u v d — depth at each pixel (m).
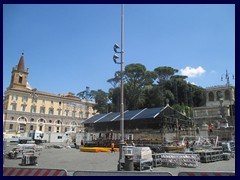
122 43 15.55
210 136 36.50
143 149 15.36
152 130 37.50
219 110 67.38
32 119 104.12
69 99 117.62
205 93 93.88
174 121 39.22
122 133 14.20
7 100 99.75
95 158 23.52
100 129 43.59
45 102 109.69
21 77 110.88
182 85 88.38
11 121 97.94
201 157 19.62
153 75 83.69
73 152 32.84
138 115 38.78
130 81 81.69
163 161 17.39
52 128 109.44
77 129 117.62
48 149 40.09
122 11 16.03
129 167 12.55
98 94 96.62
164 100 78.94
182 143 30.91
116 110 80.94
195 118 67.75
